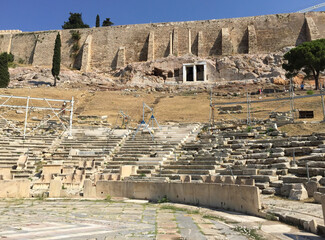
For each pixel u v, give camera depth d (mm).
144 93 54562
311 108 33406
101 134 29562
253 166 14672
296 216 7906
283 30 73188
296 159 14398
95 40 84312
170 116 38062
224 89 54688
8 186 15484
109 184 15742
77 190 16797
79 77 67938
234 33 76250
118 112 41625
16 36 90188
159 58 73562
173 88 59438
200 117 36250
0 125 32875
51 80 65750
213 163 16594
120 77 67688
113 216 9766
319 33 70125
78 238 6328
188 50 76812
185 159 19062
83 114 40688
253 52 71250
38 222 8586
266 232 7035
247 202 9727
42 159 22859
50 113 40688
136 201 13938
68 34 86688
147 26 82125
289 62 49438
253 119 28984
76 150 23641
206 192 11875
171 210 11164
